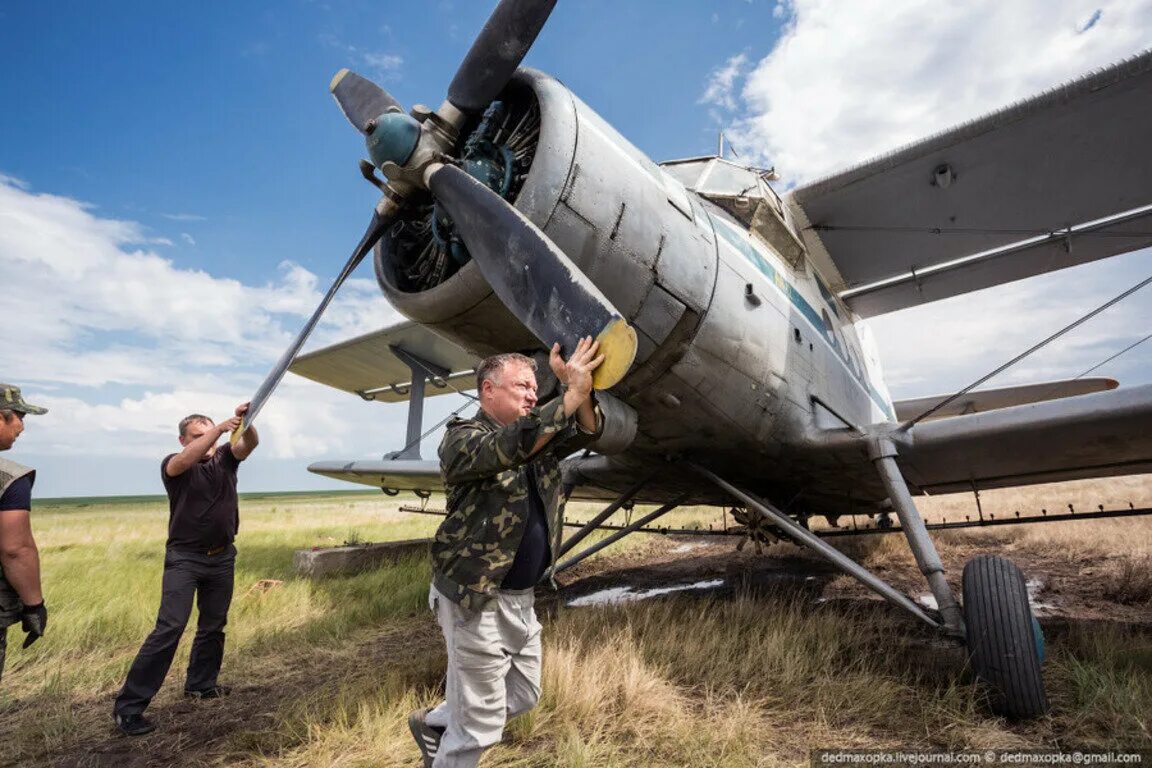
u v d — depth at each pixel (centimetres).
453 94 240
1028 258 545
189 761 220
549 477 158
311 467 704
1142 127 400
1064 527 740
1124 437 315
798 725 227
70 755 231
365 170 245
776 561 685
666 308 265
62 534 1288
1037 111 389
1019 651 227
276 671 324
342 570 621
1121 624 346
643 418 318
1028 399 814
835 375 417
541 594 556
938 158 430
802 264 417
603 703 238
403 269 281
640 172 260
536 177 223
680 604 426
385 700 249
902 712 233
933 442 346
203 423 298
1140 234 504
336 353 739
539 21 231
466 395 296
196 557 282
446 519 152
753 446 344
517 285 195
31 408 229
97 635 399
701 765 194
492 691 150
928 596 479
